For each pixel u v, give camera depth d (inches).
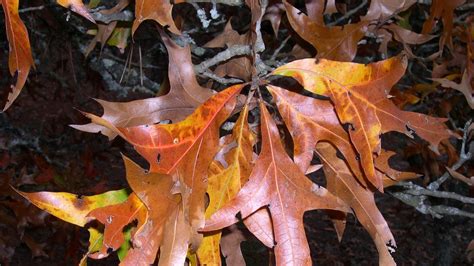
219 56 28.0
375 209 25.3
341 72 24.0
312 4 29.2
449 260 67.4
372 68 24.0
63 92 76.9
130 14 29.4
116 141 45.3
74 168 71.1
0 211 62.4
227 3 28.0
